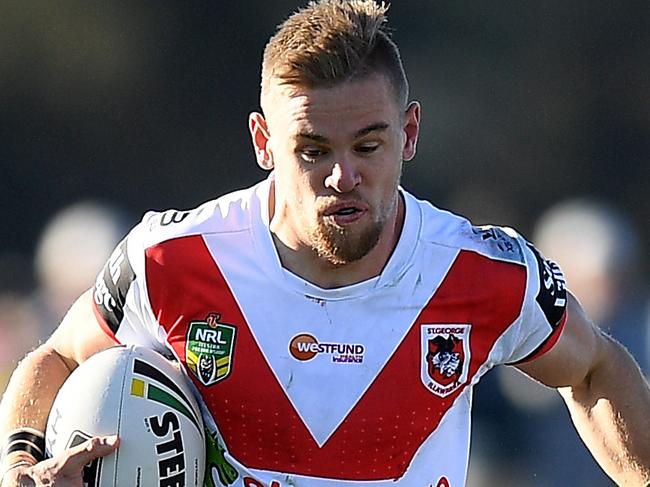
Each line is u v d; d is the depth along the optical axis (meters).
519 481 29.95
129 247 14.94
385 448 14.51
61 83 63.97
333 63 13.20
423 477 14.68
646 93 63.41
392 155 13.55
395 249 14.46
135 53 64.06
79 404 14.31
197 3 63.41
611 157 63.31
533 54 63.72
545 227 37.38
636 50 63.69
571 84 63.47
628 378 15.66
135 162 64.06
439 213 15.00
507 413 30.36
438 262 14.63
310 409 14.38
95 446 13.90
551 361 15.26
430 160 62.66
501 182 62.84
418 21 63.22
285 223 14.36
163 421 14.27
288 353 14.41
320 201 13.45
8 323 36.12
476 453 30.17
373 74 13.33
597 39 63.66
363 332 14.45
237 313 14.50
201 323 14.58
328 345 14.41
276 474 14.53
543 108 63.41
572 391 16.00
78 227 34.25
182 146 63.94
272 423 14.43
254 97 64.06
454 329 14.60
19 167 63.56
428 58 63.25
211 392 14.55
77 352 15.47
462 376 14.69
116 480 14.04
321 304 14.41
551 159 63.00
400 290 14.48
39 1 64.19
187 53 63.94
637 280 32.81
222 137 64.12
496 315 14.68
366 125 13.26
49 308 34.66
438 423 14.68
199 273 14.59
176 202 63.72
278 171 13.93
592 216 32.78
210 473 14.80
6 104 63.81
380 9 13.75
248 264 14.55
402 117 13.71
